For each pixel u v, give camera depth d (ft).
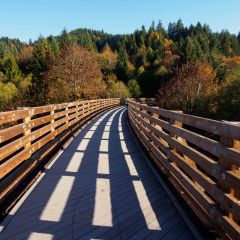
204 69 124.67
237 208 8.79
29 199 14.71
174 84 120.37
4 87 147.13
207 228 11.12
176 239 11.13
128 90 227.61
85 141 30.68
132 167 20.58
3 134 14.17
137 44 355.77
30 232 11.57
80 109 44.19
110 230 11.78
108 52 346.74
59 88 105.81
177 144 15.24
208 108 87.40
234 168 9.38
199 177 11.89
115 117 60.70
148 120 26.07
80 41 345.51
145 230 11.78
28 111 18.39
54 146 25.48
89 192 15.70
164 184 16.53
